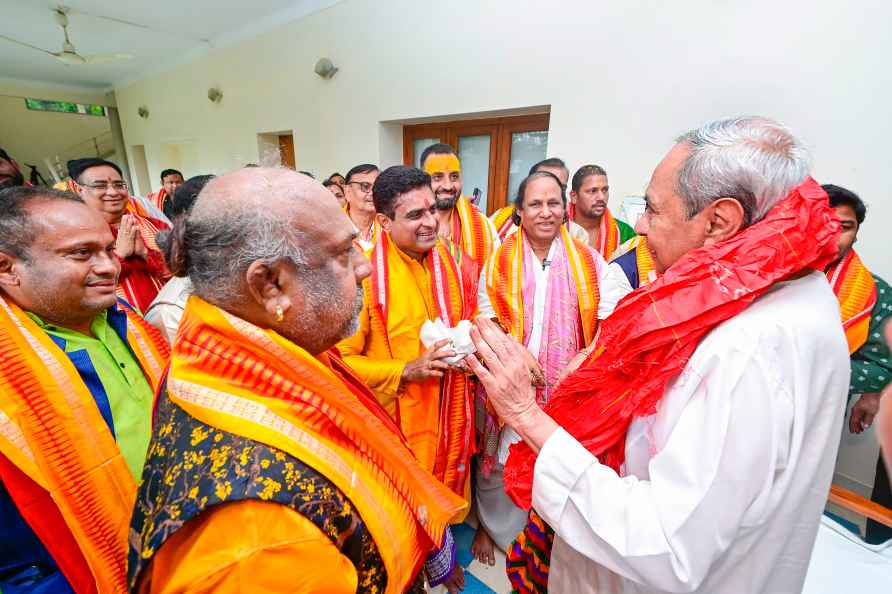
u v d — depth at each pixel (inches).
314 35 166.2
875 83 67.2
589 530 22.1
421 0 130.2
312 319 19.2
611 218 90.4
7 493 25.3
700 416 20.1
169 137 275.4
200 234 17.6
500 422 53.9
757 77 78.5
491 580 56.3
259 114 202.1
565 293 54.1
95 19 189.5
